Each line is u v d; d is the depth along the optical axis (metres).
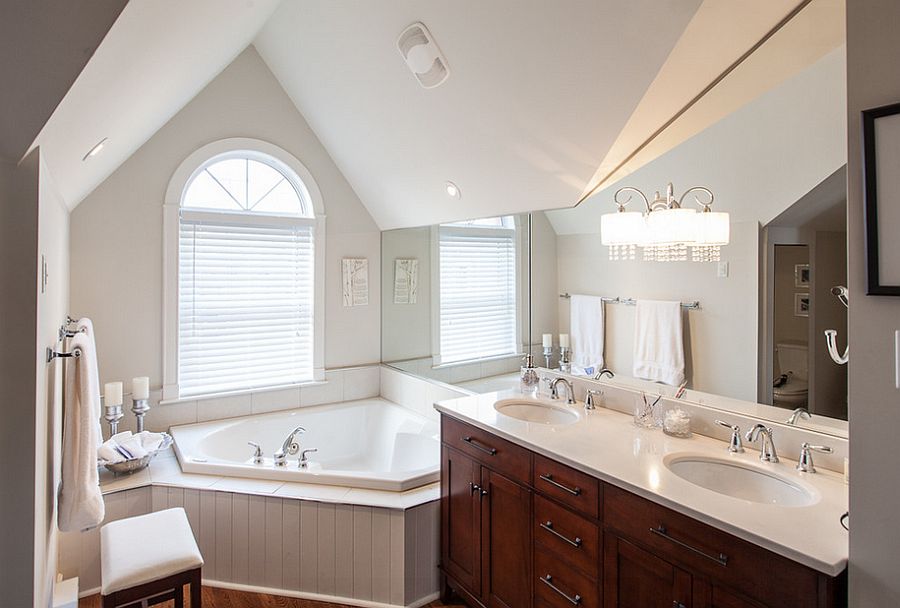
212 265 3.52
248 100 3.57
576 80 1.84
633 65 1.67
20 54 1.09
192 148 3.38
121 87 1.61
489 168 2.63
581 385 2.54
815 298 1.65
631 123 1.88
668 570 1.52
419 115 2.65
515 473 2.11
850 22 1.14
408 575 2.50
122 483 2.67
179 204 3.35
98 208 3.12
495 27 1.88
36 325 1.42
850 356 1.17
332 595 2.54
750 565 1.32
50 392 1.82
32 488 1.44
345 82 2.94
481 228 3.10
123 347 3.21
